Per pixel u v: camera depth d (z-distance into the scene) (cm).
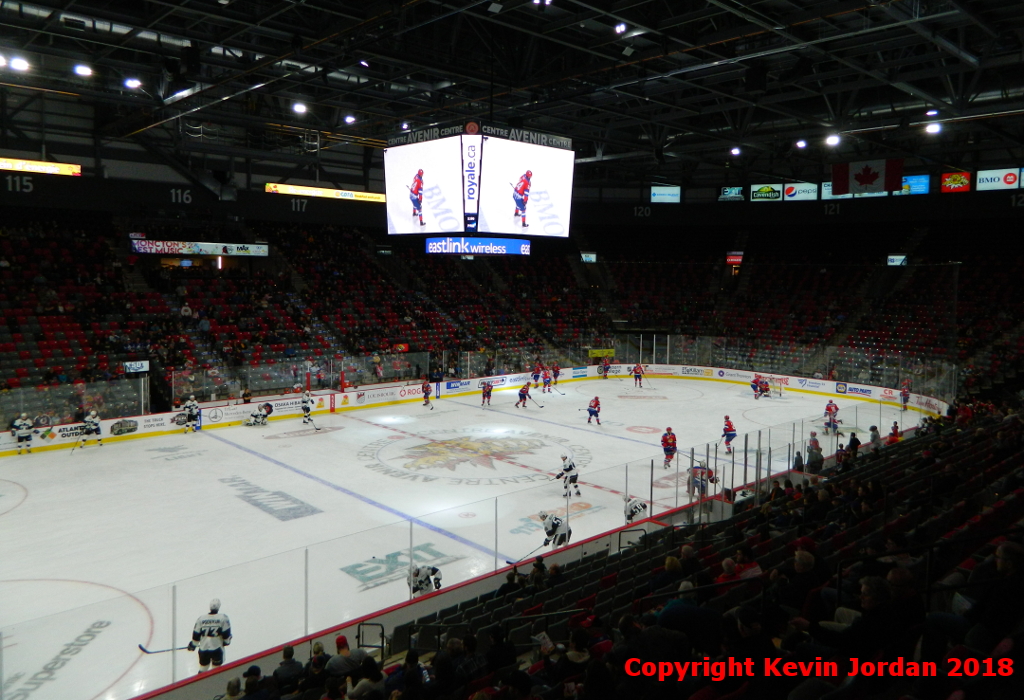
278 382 3328
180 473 2339
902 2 1700
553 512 1939
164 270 3778
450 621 1175
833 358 4038
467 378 3969
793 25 1811
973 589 697
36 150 3256
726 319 4906
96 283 3478
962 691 456
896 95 2862
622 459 2558
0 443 2525
